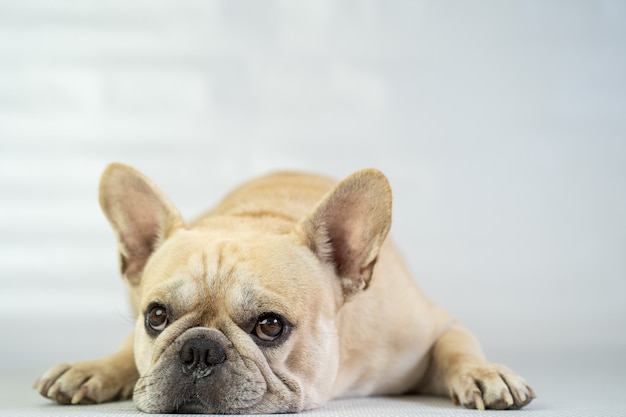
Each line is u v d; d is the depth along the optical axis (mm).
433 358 941
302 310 775
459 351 914
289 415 750
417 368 933
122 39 1706
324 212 812
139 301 865
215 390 735
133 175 853
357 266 826
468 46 1696
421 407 835
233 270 765
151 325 781
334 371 810
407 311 921
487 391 822
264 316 760
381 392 928
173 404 741
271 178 1084
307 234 810
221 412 740
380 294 899
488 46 1694
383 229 816
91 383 859
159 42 1708
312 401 787
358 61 1703
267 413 751
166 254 810
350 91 1701
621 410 822
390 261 947
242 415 743
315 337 787
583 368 1260
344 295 831
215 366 737
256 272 768
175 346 743
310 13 1708
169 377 740
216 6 1709
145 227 867
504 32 1692
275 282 769
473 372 847
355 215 822
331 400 862
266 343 760
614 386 1039
